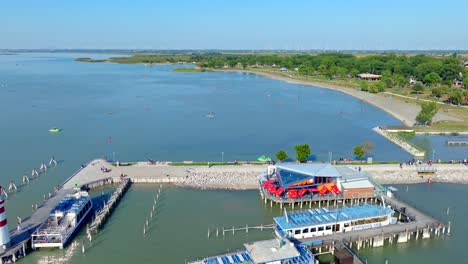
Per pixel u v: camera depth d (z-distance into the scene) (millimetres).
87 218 92812
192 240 83875
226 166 124812
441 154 143625
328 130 181500
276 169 108125
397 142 156625
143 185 112875
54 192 103438
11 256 75188
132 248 80625
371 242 82438
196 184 113188
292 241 78625
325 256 79125
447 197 107250
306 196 100375
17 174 122000
